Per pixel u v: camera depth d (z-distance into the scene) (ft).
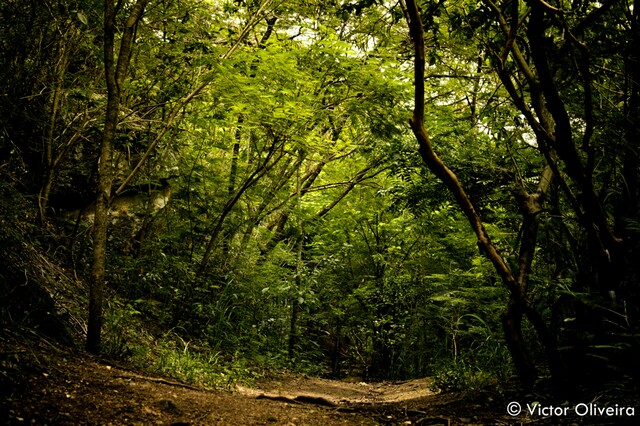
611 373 11.79
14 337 11.49
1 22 18.43
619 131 13.17
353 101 25.82
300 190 38.70
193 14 24.30
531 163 18.25
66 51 20.81
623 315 10.94
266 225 41.27
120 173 28.25
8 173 19.27
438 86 32.65
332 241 44.09
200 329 26.37
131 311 19.21
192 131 29.86
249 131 29.09
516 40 13.85
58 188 25.71
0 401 7.83
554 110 10.90
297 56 25.13
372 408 14.83
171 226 30.12
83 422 8.25
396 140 24.29
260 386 21.58
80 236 23.84
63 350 13.08
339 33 31.35
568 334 13.66
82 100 23.27
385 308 41.34
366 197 42.78
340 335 47.55
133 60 24.61
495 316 21.71
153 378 13.38
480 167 19.22
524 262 12.84
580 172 11.25
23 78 19.21
